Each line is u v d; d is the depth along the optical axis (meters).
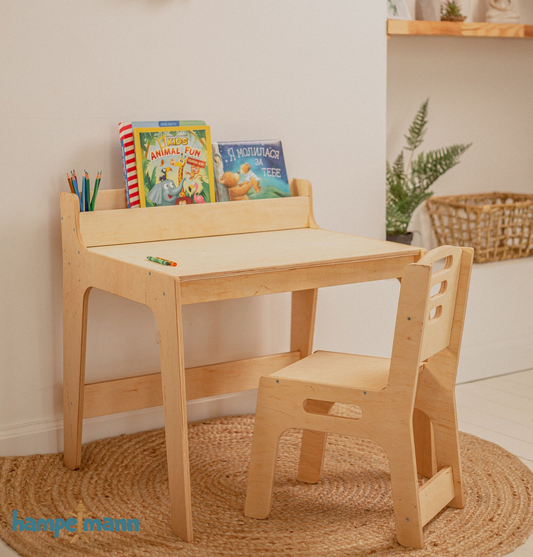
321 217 2.41
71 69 1.97
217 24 2.15
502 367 2.83
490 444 2.15
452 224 3.04
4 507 1.74
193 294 1.53
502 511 1.75
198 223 2.01
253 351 2.36
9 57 1.89
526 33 2.85
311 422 1.62
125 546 1.57
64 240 1.89
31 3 1.90
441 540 1.61
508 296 2.83
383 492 1.86
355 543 1.59
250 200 2.11
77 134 2.00
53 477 1.91
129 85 2.05
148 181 1.97
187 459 1.57
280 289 1.63
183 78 2.12
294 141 2.32
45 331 2.03
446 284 1.63
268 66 2.25
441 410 1.75
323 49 2.33
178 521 1.61
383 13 2.43
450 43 3.11
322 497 1.83
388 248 1.83
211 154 2.07
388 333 2.59
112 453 2.06
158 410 2.24
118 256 1.73
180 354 1.52
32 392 2.04
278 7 2.24
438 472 1.71
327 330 2.46
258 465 1.69
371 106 2.44
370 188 2.48
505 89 3.29
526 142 3.38
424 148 3.13
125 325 2.14
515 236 2.97
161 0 2.06
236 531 1.65
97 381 2.12
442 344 1.66
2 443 2.00
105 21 2.00
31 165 1.95
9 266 1.96
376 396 1.54
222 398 2.34
